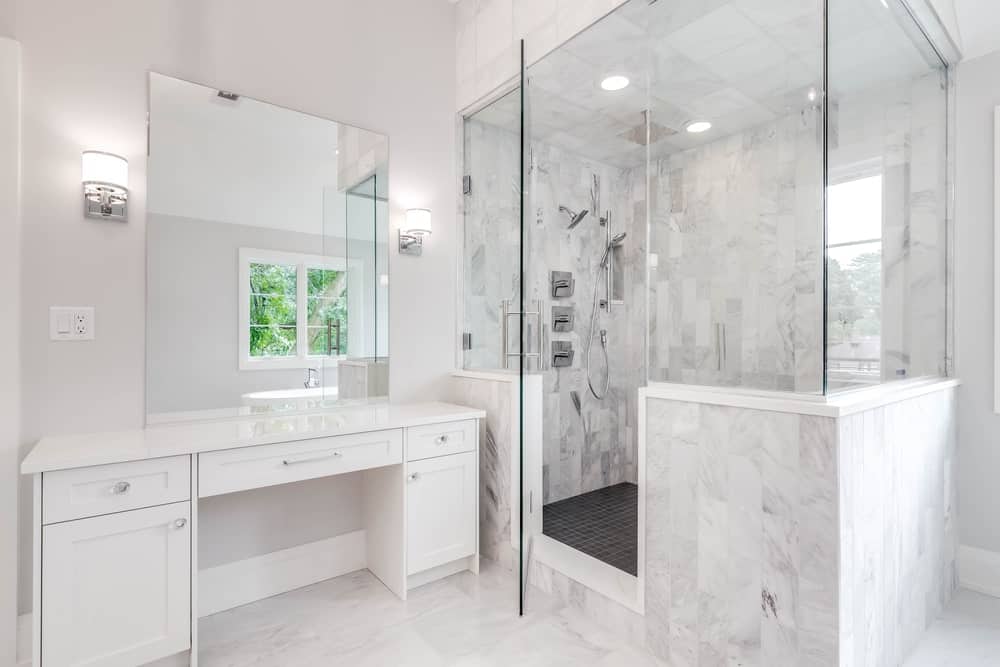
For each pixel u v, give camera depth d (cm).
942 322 227
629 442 393
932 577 197
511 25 255
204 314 205
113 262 186
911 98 200
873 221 171
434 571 234
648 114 193
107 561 146
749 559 151
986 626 192
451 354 287
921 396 189
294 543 229
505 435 246
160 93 197
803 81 147
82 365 180
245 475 172
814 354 142
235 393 212
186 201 202
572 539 268
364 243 252
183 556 159
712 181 170
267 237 222
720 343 165
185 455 160
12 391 166
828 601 134
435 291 280
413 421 216
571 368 359
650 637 179
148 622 153
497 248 270
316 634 190
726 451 157
